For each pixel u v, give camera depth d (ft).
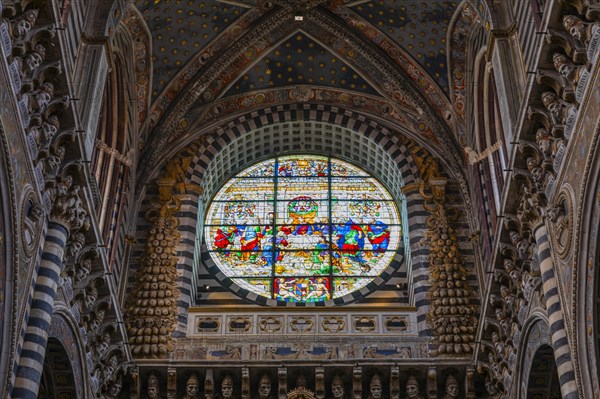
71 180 71.87
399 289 101.76
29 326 66.08
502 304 81.87
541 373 76.64
